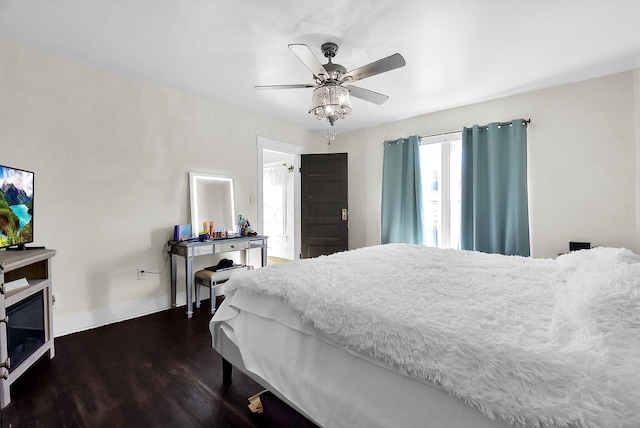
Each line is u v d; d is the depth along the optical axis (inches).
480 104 142.8
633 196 108.3
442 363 33.8
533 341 33.6
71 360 82.4
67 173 100.2
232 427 57.2
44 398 65.5
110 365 79.7
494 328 37.0
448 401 33.2
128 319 113.9
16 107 90.4
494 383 30.3
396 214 167.8
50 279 82.5
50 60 96.6
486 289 53.4
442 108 151.5
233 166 148.9
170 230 126.6
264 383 53.9
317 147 198.1
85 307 104.0
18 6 73.3
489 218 138.0
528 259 82.1
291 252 240.2
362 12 75.7
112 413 60.9
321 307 47.8
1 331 60.7
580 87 117.9
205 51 95.3
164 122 124.2
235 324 61.8
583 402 25.8
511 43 90.7
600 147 114.1
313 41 89.0
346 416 40.3
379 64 79.2
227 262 135.4
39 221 94.6
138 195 117.2
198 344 92.7
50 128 96.7
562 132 121.9
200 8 74.2
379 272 66.5
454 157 153.5
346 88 91.5
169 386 70.4
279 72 110.3
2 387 61.2
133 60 101.7
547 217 125.5
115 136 110.9
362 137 189.0
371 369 40.8
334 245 183.9
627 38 88.2
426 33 85.1
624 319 32.2
